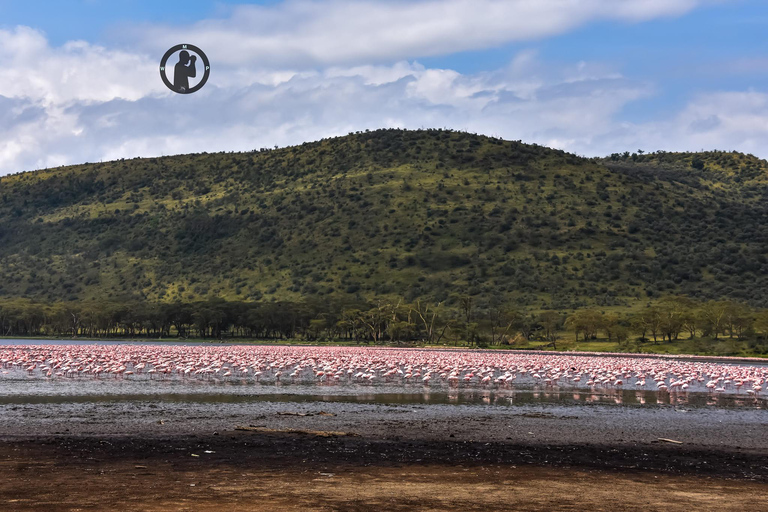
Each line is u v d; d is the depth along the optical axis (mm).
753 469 31406
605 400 56062
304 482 26844
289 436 36531
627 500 25438
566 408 50562
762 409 51875
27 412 43062
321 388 60719
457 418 44469
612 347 156000
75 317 196500
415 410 47875
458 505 24141
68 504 23000
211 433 37031
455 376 70375
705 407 52500
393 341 178750
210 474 27844
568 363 86812
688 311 163625
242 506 23219
